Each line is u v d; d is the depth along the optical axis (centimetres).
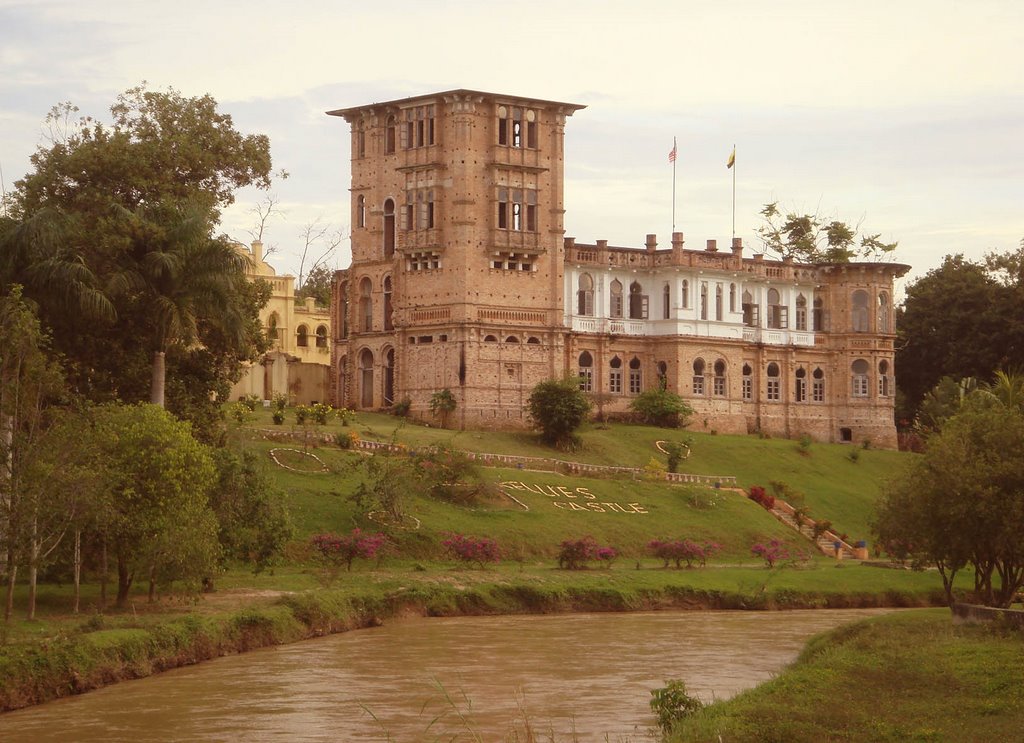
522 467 10338
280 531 7238
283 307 13438
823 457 12500
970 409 6950
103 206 7750
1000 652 4797
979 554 6456
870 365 13675
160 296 7012
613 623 7219
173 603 6444
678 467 11256
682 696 4288
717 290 12925
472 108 11438
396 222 11769
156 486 6028
